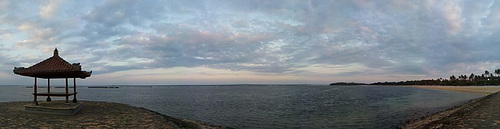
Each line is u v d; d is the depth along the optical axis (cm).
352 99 5425
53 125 1170
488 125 1123
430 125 1661
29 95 7088
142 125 1284
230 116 2784
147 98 6406
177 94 8750
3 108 1639
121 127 1215
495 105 1822
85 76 1744
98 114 1516
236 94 8562
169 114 2981
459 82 14525
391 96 6372
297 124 2214
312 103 4456
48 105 1644
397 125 2034
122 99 6000
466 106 2534
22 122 1194
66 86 1669
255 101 5103
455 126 1181
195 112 3200
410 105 3794
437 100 4709
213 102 4900
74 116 1419
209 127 1753
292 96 6962
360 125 2092
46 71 1548
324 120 2400
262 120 2473
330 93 8662
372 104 4088
